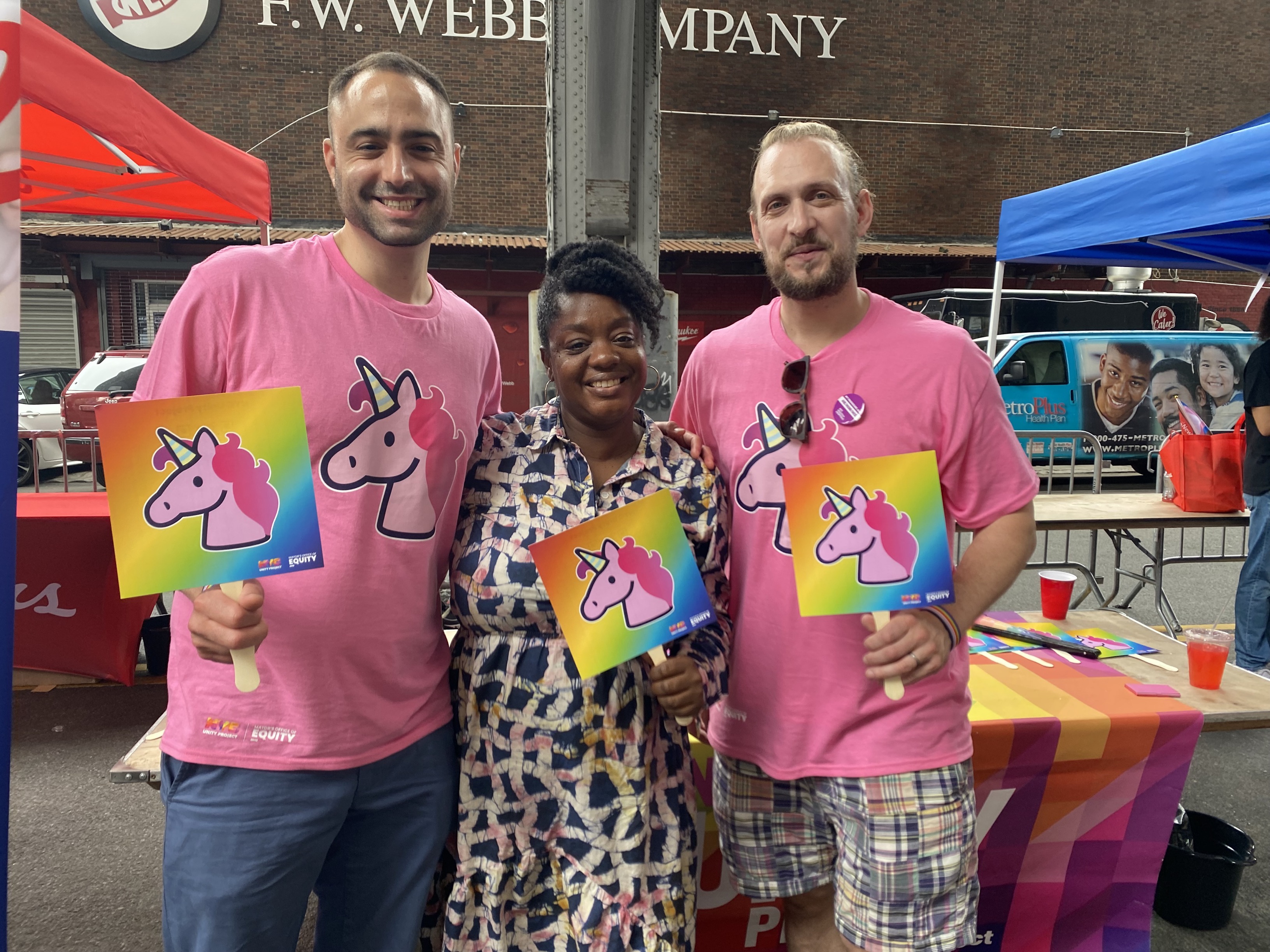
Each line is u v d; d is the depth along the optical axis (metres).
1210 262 4.59
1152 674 2.31
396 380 1.37
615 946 1.32
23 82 2.94
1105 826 1.99
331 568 1.31
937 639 1.37
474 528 1.42
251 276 1.32
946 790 1.43
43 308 12.02
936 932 1.44
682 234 13.12
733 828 1.59
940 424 1.45
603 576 1.32
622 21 2.32
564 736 1.34
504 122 12.40
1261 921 2.32
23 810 2.91
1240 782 3.09
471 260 12.23
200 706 1.29
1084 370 9.84
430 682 1.43
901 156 13.56
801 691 1.47
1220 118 14.37
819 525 1.38
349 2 11.86
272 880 1.28
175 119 3.96
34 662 3.87
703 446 1.53
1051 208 4.09
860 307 1.51
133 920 2.35
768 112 13.09
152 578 1.16
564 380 1.35
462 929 1.36
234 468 1.20
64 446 5.55
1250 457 3.79
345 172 1.34
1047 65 13.75
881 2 13.12
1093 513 4.15
